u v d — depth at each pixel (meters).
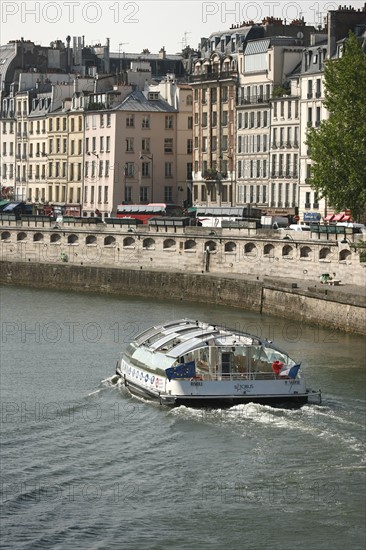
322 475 97.44
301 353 142.38
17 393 121.06
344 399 117.38
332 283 181.00
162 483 96.31
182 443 104.38
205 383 113.25
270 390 113.75
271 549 86.25
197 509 91.62
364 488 95.00
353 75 181.12
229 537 87.88
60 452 102.62
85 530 88.56
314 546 86.62
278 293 175.25
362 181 178.12
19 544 86.44
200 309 184.12
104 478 97.31
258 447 103.25
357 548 86.44
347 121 181.12
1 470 98.50
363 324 155.00
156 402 115.31
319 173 180.38
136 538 87.62
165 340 118.62
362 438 104.88
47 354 141.00
